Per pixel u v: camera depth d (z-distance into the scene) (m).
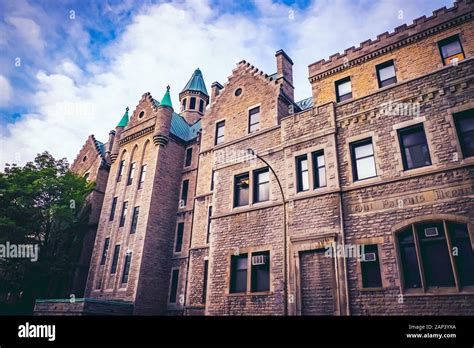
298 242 13.96
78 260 29.66
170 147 28.53
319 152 15.18
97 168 34.03
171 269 24.91
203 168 23.25
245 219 16.41
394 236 11.88
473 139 11.70
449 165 11.63
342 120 14.91
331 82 17.75
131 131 30.94
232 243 16.34
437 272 10.95
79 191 29.72
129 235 25.88
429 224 11.49
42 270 26.12
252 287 14.86
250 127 19.45
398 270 11.37
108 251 26.61
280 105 18.80
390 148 13.18
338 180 13.91
